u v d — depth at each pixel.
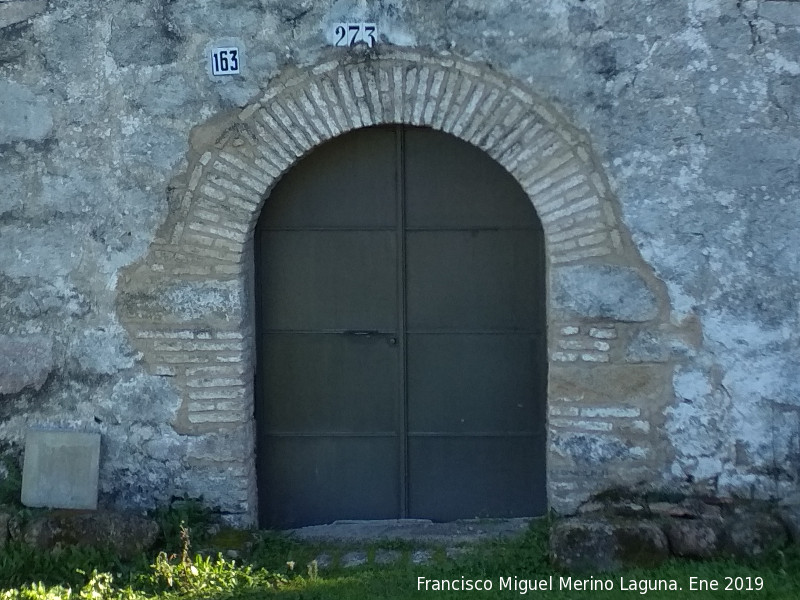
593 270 5.72
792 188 5.59
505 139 5.70
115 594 5.16
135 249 5.88
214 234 5.85
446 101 5.70
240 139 5.79
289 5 5.72
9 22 5.86
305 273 6.21
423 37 5.67
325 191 6.16
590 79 5.63
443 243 6.17
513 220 6.13
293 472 6.30
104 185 5.87
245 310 5.95
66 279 5.93
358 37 5.68
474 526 6.16
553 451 5.84
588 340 5.75
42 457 5.95
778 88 5.55
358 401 6.26
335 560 5.70
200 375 5.92
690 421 5.73
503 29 5.64
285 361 6.25
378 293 6.20
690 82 5.59
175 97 5.80
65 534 5.57
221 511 5.97
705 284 5.66
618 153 5.64
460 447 6.26
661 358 5.72
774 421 5.69
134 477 5.96
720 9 5.55
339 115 5.75
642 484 5.78
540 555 5.52
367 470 6.29
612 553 5.32
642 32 5.59
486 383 6.22
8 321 5.96
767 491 5.71
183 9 5.77
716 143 5.60
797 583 5.07
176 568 5.33
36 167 5.90
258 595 5.15
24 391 5.98
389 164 6.14
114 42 5.81
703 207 5.63
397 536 6.04
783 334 5.65
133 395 5.94
